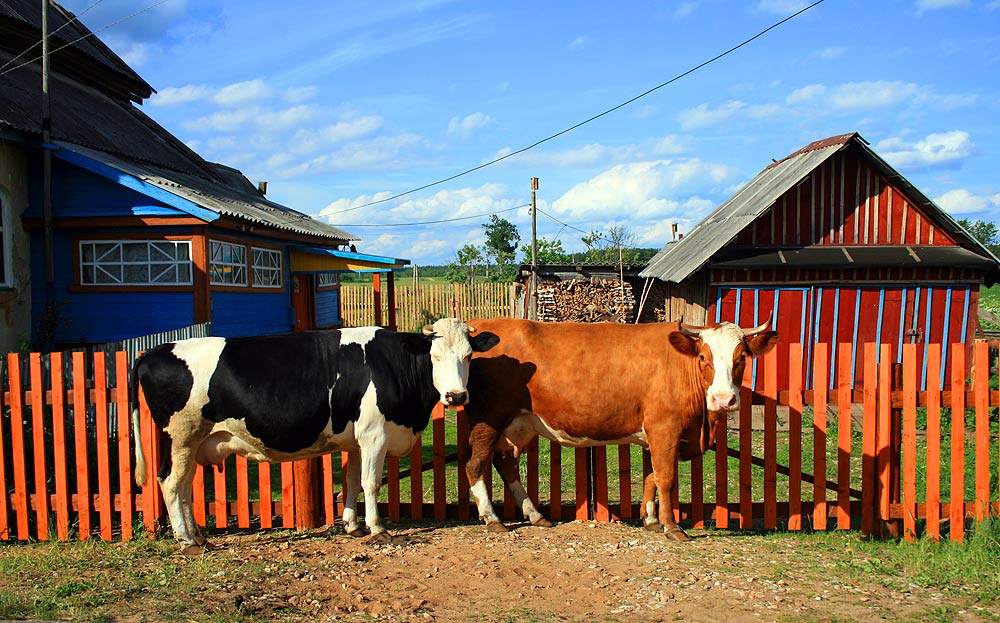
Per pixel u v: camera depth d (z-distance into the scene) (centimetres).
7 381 679
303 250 1961
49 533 659
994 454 1042
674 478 662
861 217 1614
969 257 1550
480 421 682
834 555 601
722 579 541
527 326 688
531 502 707
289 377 613
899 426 650
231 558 595
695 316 1692
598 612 489
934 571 557
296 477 678
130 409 655
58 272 1423
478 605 502
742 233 1600
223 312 1520
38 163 1402
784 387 1557
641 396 657
